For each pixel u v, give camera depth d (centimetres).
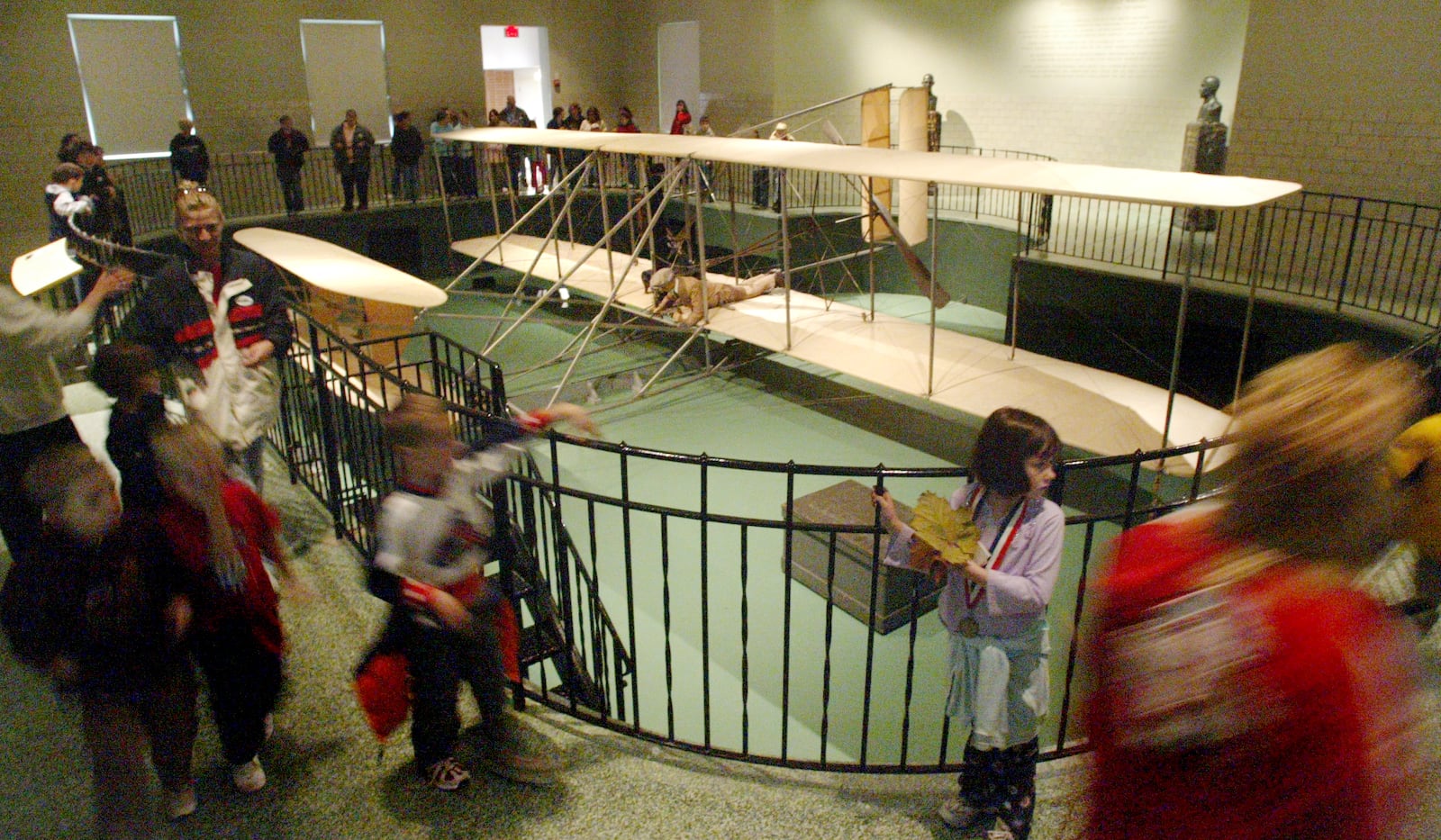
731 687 495
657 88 1922
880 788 305
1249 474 120
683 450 853
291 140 1427
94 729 251
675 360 1119
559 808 288
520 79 1983
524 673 364
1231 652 116
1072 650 301
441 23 1736
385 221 1507
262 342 388
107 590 242
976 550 255
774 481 777
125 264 893
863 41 1659
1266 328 854
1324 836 115
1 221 1379
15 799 289
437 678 267
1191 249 577
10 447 349
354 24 1652
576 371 1088
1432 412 441
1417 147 870
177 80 1504
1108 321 986
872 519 565
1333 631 113
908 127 1031
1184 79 1322
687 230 1070
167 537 246
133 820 255
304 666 356
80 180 880
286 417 524
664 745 325
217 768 303
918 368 844
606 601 583
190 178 1362
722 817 287
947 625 270
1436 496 312
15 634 250
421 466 252
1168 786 120
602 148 1021
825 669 302
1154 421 709
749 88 1719
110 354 249
